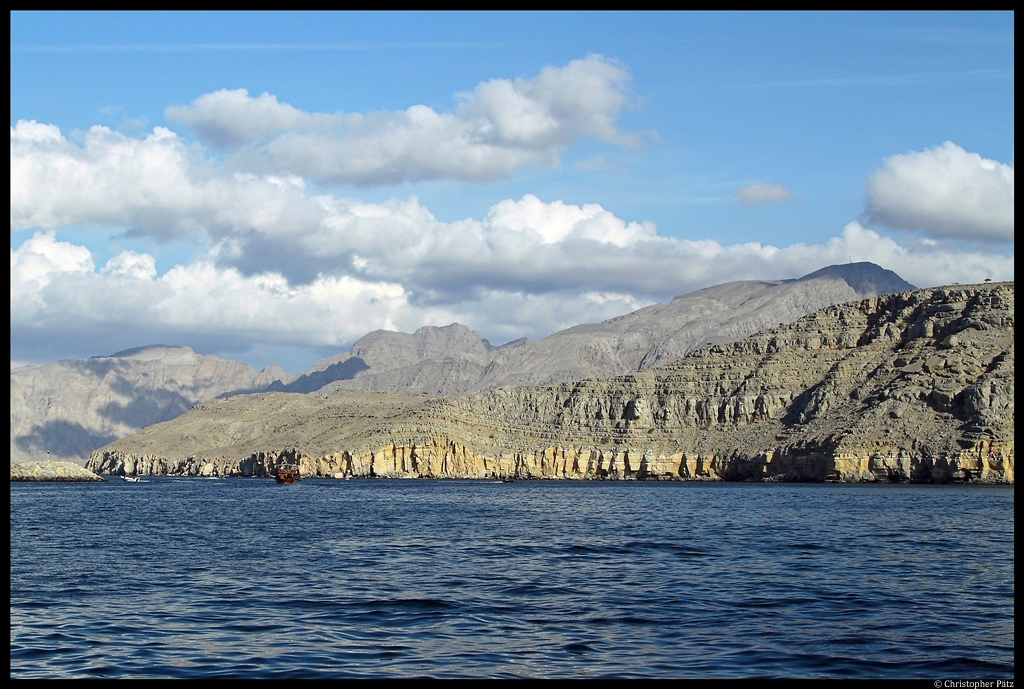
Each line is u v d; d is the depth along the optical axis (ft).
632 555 285.84
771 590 216.95
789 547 307.78
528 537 345.51
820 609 193.77
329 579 233.35
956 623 179.93
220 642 163.63
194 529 379.96
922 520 427.33
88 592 213.25
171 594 210.59
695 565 261.85
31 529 377.30
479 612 190.29
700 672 146.30
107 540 331.98
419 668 147.54
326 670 145.89
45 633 169.99
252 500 629.51
